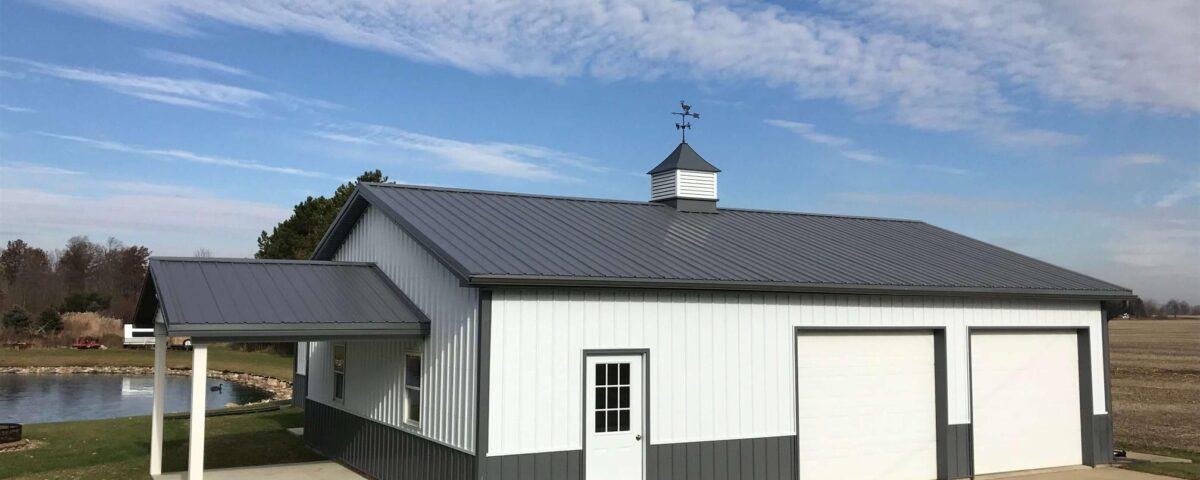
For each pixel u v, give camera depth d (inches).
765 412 454.3
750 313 454.3
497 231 472.4
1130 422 755.4
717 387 440.1
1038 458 551.2
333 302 451.5
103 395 1224.2
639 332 420.2
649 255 465.7
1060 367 567.2
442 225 468.8
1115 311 749.3
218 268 474.6
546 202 590.9
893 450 501.0
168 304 406.9
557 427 395.5
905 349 510.3
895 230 682.8
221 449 603.5
